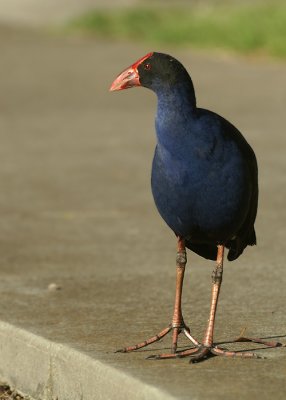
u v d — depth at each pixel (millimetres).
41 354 9273
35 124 24203
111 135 22719
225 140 8414
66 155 20797
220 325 9945
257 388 7867
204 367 8414
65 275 12570
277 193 17141
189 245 9266
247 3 45938
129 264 13133
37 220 15898
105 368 8414
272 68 31672
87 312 10594
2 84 29547
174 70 8383
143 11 45188
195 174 8367
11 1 54438
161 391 7785
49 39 39344
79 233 15039
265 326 9875
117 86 8633
